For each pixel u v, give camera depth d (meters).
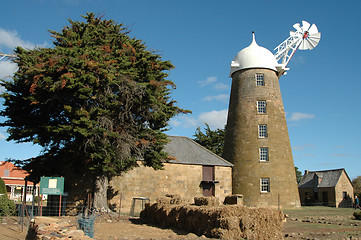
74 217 21.48
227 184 35.97
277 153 36.03
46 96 20.78
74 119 20.25
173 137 37.47
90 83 20.62
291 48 41.09
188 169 33.84
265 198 34.81
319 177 56.66
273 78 38.50
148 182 31.52
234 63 39.53
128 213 29.11
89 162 22.34
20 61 21.08
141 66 24.12
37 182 23.25
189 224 16.09
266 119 36.75
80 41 22.06
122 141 22.39
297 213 29.86
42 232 12.01
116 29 25.11
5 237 14.81
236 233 13.62
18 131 21.00
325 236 15.34
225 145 39.25
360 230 17.67
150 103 23.50
